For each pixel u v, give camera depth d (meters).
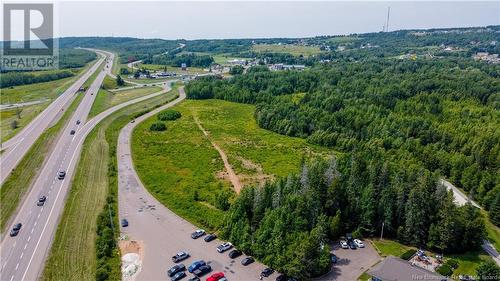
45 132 163.25
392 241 91.62
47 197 104.19
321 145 166.38
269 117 188.88
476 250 89.94
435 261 84.31
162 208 101.06
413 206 89.12
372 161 107.00
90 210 97.56
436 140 154.50
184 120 196.62
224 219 90.69
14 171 120.69
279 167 136.00
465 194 123.50
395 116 171.50
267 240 80.44
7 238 84.19
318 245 77.06
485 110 175.50
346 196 94.25
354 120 172.75
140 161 135.38
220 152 150.00
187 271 75.75
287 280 73.94
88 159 133.38
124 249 82.06
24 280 70.81
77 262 76.44
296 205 85.94
